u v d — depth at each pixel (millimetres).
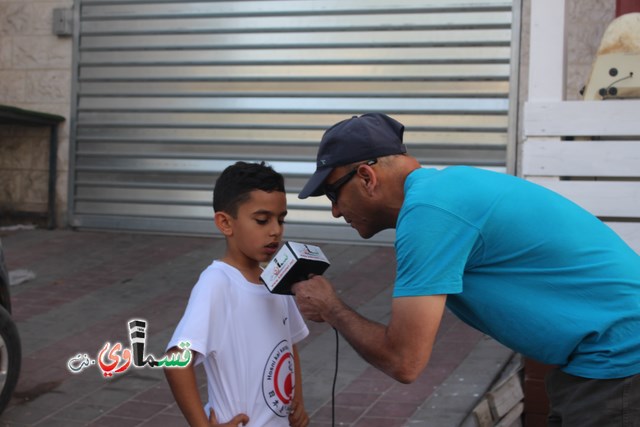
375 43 8758
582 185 4043
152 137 9391
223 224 2531
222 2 9133
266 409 2480
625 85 4320
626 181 4129
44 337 5785
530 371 4266
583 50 7898
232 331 2447
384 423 4254
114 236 9273
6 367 4188
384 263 7887
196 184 9281
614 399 2242
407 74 8688
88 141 9586
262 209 2467
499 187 2283
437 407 4426
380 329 2295
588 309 2248
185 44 9258
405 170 2400
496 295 2275
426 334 2189
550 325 2250
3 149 9750
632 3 4875
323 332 5836
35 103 9680
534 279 2260
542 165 4102
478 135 8539
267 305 2516
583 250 2260
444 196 2234
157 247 8695
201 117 9258
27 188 9727
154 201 9391
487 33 8438
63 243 8859
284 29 8977
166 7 9281
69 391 4809
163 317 6277
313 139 8977
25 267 7781
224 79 9180
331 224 8820
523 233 2238
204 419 2367
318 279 2445
